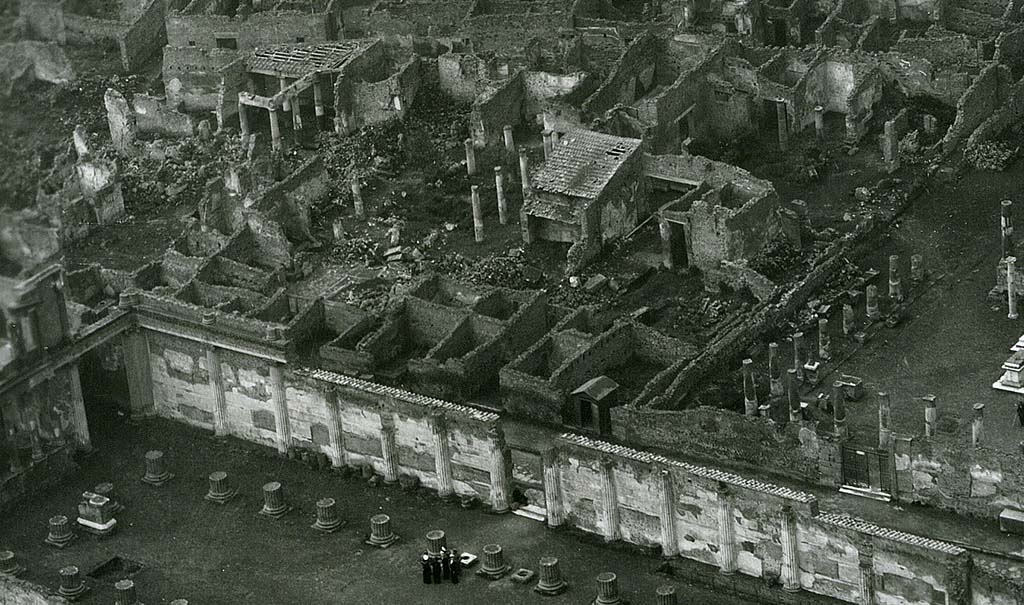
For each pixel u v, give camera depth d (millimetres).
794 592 199125
